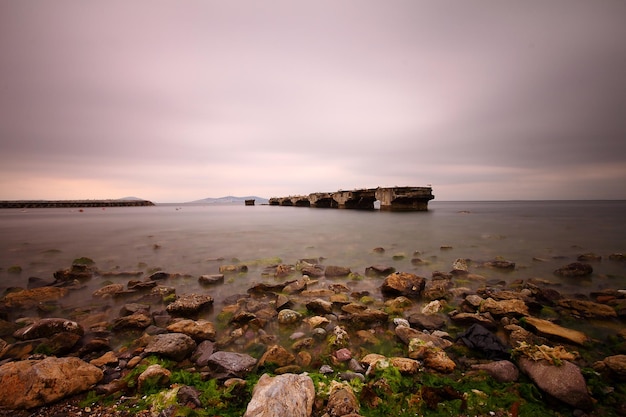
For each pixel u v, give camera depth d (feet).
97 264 15.58
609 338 6.83
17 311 8.99
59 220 53.26
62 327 6.96
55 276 12.78
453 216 47.98
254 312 8.53
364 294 10.14
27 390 4.49
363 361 5.81
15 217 64.69
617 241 21.53
